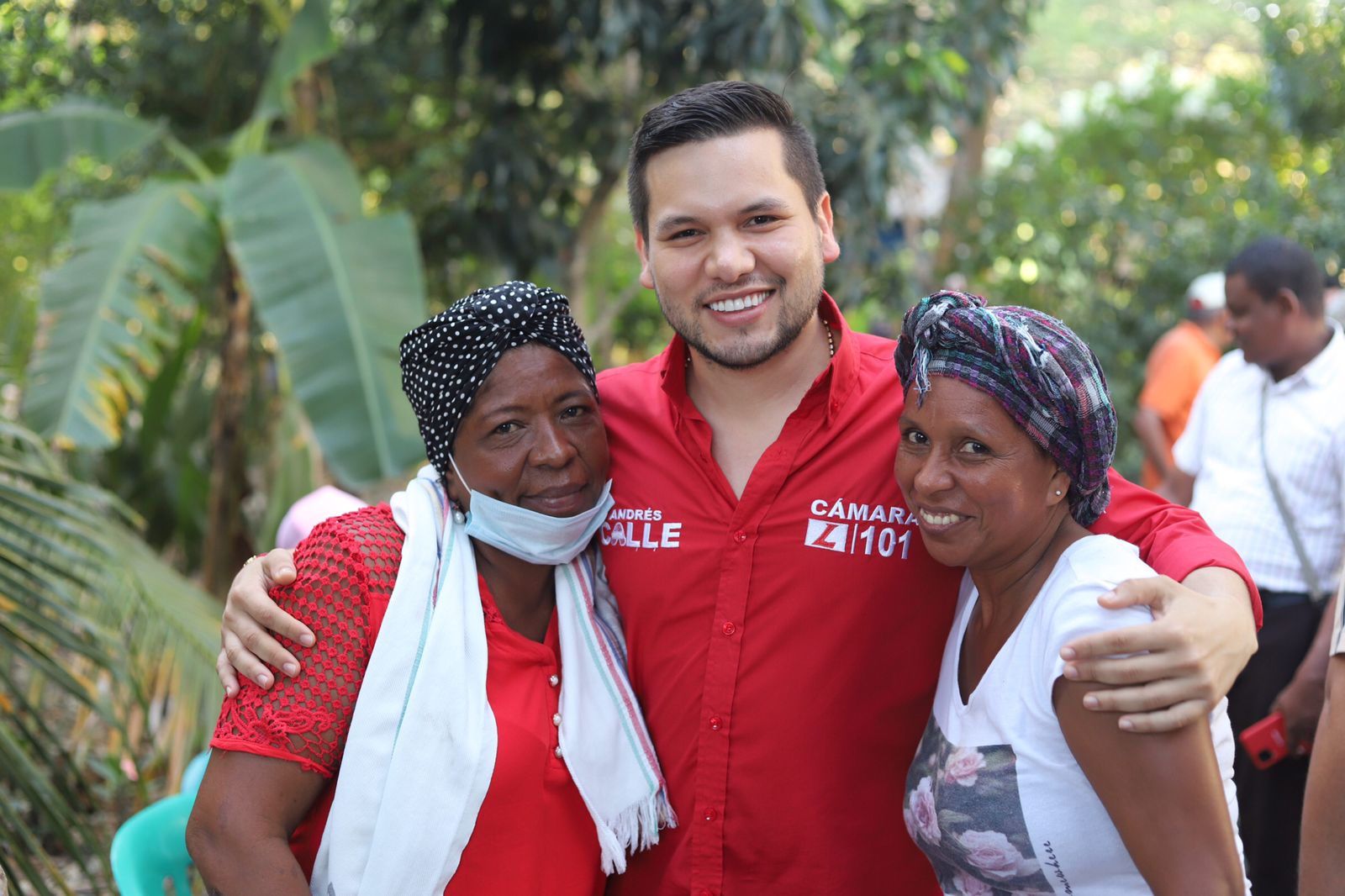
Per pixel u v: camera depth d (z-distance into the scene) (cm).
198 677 349
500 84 638
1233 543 346
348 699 167
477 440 178
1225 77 1052
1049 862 157
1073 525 169
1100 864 155
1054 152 1018
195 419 635
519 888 173
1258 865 326
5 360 416
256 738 163
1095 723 147
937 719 175
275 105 534
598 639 189
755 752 187
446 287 739
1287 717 293
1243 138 1031
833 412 192
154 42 644
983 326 155
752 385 200
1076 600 153
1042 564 164
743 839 187
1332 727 166
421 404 183
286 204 459
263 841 161
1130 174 1004
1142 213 934
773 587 189
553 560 183
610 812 182
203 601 395
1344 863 164
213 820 162
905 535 188
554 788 177
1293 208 938
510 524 178
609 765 182
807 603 188
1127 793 146
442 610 170
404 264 450
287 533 301
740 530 191
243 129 554
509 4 607
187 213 466
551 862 177
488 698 174
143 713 315
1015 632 162
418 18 637
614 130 652
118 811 411
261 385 640
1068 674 147
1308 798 169
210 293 613
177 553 668
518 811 172
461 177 708
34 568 302
